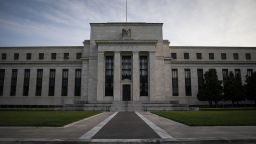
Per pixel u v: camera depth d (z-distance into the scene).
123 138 11.62
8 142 10.71
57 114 31.53
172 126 16.80
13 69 69.50
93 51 64.25
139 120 22.53
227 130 14.20
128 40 60.25
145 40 60.16
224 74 69.44
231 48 71.38
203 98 62.88
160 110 48.44
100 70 59.66
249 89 62.44
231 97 61.47
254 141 11.02
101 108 48.97
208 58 70.50
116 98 58.16
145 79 61.41
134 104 51.44
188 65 69.12
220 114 29.94
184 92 67.56
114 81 58.88
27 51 70.50
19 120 20.69
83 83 64.12
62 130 14.55
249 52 71.38
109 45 60.53
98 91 58.81
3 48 70.56
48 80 68.25
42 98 67.31
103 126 17.03
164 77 62.69
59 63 69.00
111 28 65.94
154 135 12.52
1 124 17.17
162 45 64.56
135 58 60.00
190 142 10.82
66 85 68.25
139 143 10.65
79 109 48.69
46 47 70.50
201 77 69.00
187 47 70.94
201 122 18.62
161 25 66.12
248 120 20.14
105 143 10.62
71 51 70.19
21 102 67.25
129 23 66.06
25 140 10.73
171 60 68.50
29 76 68.94
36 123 17.81
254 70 70.00
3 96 67.81
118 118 25.48
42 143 10.70
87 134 12.90
